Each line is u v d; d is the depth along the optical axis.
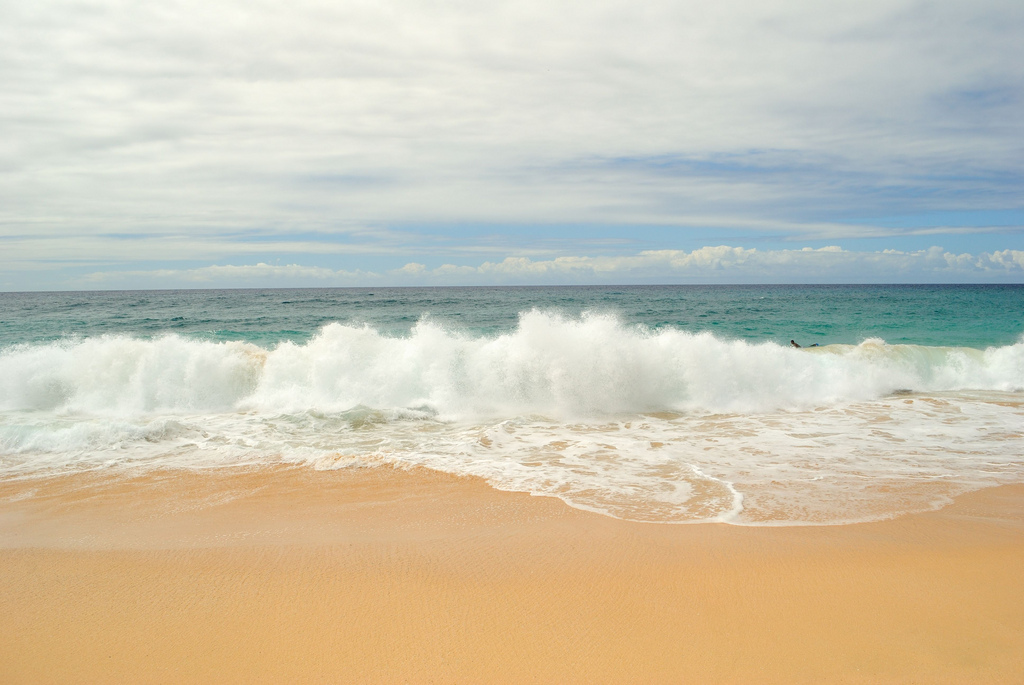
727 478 5.88
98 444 6.96
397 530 4.59
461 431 7.88
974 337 21.31
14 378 9.18
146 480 5.86
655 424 8.36
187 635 3.10
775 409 9.32
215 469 6.21
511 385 9.34
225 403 9.36
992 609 3.29
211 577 3.77
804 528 4.54
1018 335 21.59
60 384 9.27
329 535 4.48
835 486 5.60
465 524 4.70
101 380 9.30
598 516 4.84
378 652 2.93
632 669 2.77
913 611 3.27
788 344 20.20
